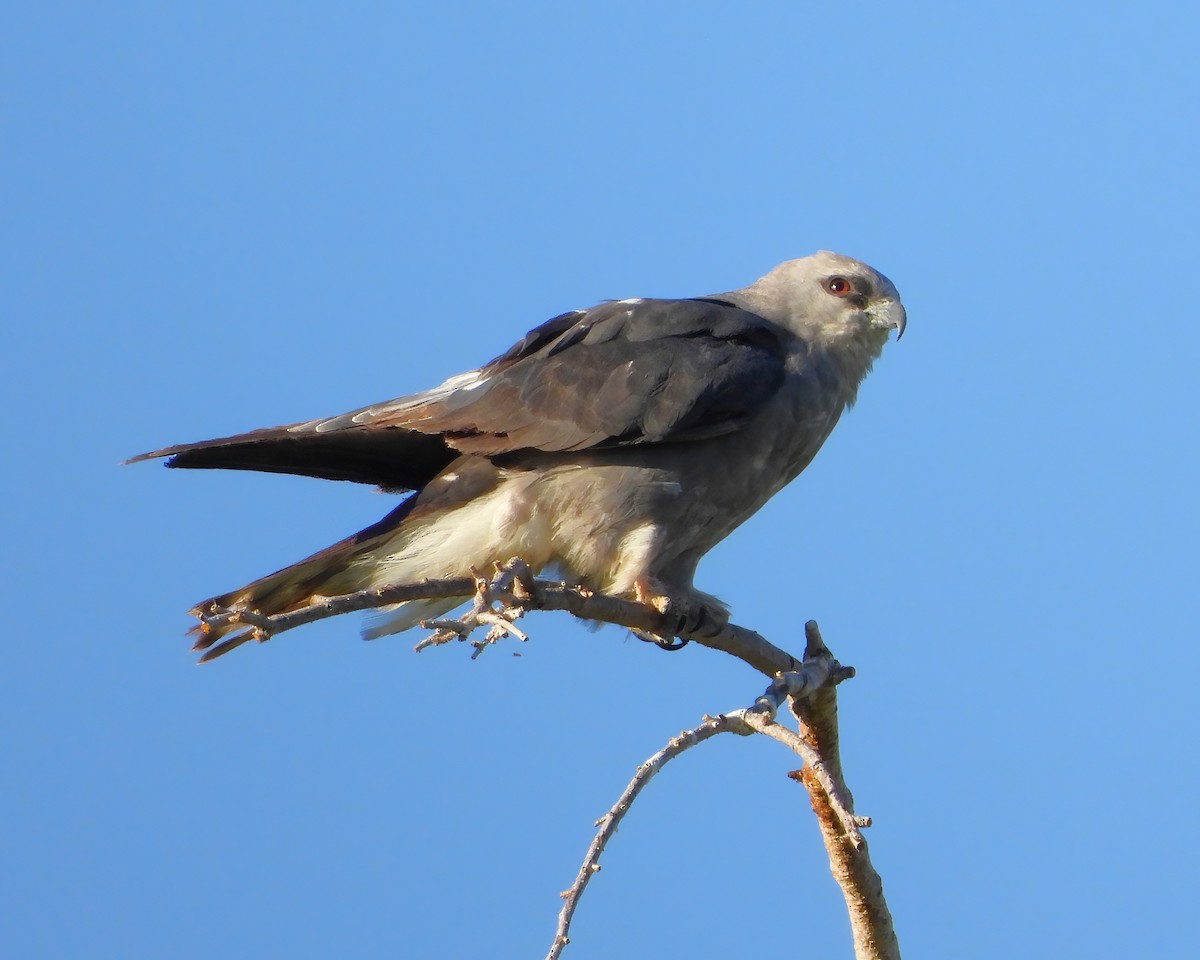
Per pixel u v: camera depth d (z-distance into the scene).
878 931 9.20
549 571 11.71
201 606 10.45
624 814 6.56
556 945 6.07
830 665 8.68
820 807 9.09
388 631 11.47
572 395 11.26
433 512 11.41
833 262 12.76
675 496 11.30
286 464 11.73
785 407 11.73
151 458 11.03
